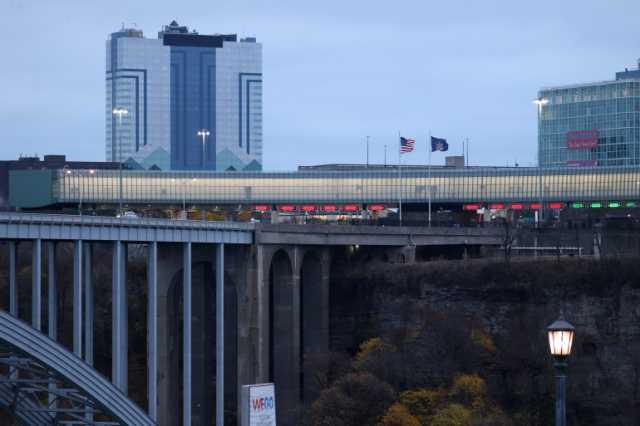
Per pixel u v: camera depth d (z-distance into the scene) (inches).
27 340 7755.9
